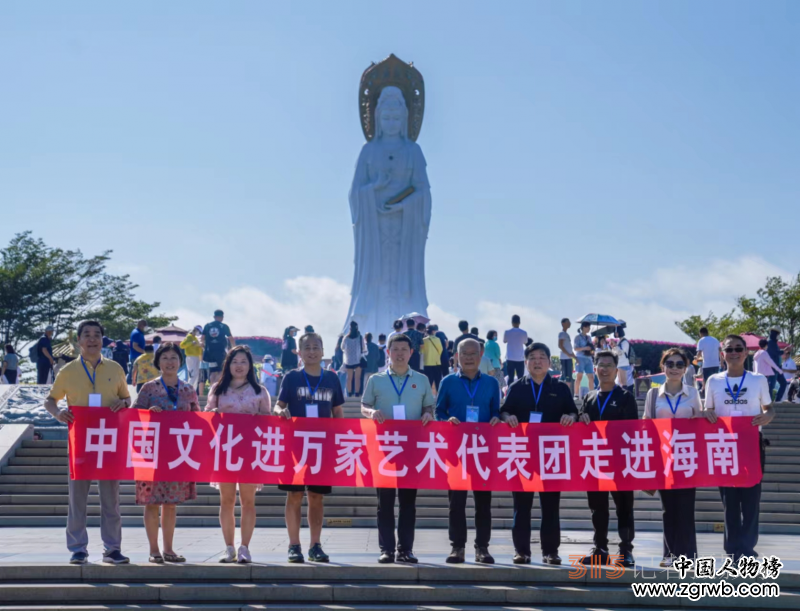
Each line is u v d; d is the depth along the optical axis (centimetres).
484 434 1058
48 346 2734
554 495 1041
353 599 930
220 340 2372
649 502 1661
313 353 1077
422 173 3538
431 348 2294
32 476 1694
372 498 1638
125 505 1591
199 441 1038
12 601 917
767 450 1897
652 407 1084
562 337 2458
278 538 1355
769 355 2553
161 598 927
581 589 941
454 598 931
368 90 3625
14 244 5138
